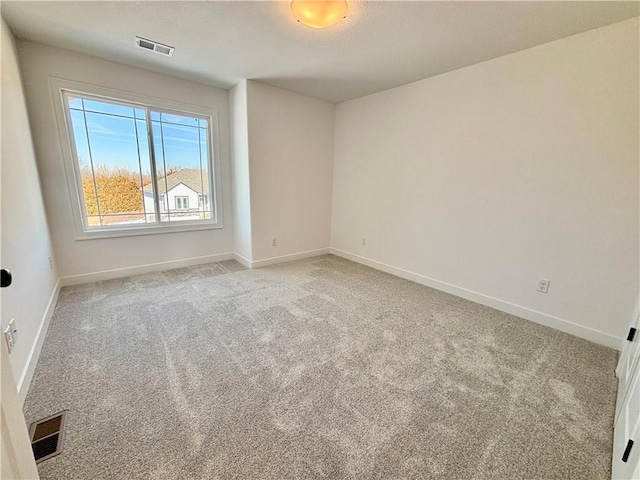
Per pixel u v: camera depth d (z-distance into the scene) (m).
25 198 2.04
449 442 1.32
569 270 2.28
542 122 2.29
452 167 2.93
